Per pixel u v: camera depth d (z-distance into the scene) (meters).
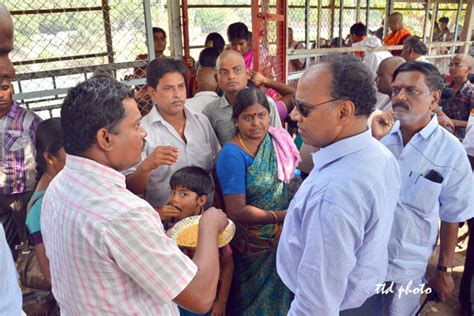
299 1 6.18
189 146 2.20
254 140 2.01
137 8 3.07
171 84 2.05
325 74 1.19
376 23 7.75
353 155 1.22
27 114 2.45
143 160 1.90
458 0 8.57
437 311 2.63
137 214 1.00
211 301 1.16
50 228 1.08
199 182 1.94
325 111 1.20
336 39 7.16
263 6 3.27
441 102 3.79
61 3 3.63
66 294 1.08
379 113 2.05
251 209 1.97
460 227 3.70
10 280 1.09
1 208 2.38
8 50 1.93
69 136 1.04
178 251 1.08
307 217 1.25
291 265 1.39
